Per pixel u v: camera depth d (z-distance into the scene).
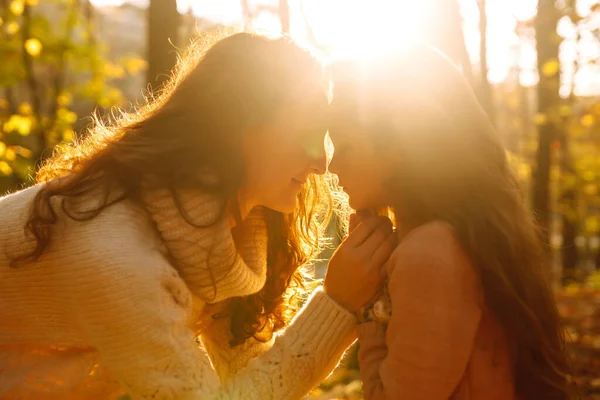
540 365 1.96
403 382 1.83
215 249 1.91
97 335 1.78
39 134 9.57
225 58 1.98
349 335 2.16
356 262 2.08
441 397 1.81
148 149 1.87
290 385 2.04
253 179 2.05
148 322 1.74
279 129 2.00
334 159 2.12
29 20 10.07
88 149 2.04
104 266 1.74
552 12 10.75
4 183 8.24
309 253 2.56
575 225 15.54
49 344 1.91
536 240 2.03
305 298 2.67
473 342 1.86
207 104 1.94
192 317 2.06
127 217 1.82
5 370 1.91
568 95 11.55
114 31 22.61
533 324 1.91
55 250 1.79
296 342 2.08
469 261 1.90
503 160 2.06
